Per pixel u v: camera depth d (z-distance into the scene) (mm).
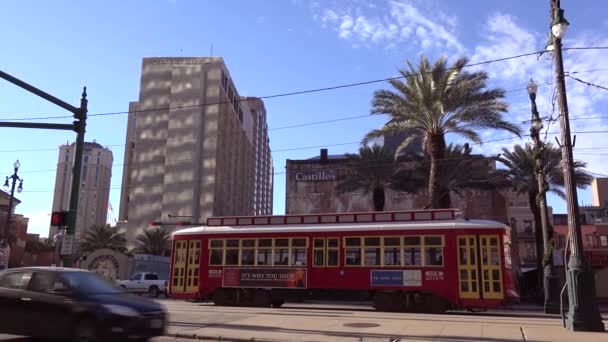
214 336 12414
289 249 22859
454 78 28125
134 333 9781
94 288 10609
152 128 102438
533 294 36875
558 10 15266
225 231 24156
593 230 41312
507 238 20328
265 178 178500
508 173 37469
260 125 169375
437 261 20484
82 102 18000
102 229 68062
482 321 16266
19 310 10555
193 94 101375
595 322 13516
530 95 25672
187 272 24516
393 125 30578
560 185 36469
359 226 21938
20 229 70500
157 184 99688
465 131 29484
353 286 21500
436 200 29422
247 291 23219
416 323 15117
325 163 67250
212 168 98188
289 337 12227
